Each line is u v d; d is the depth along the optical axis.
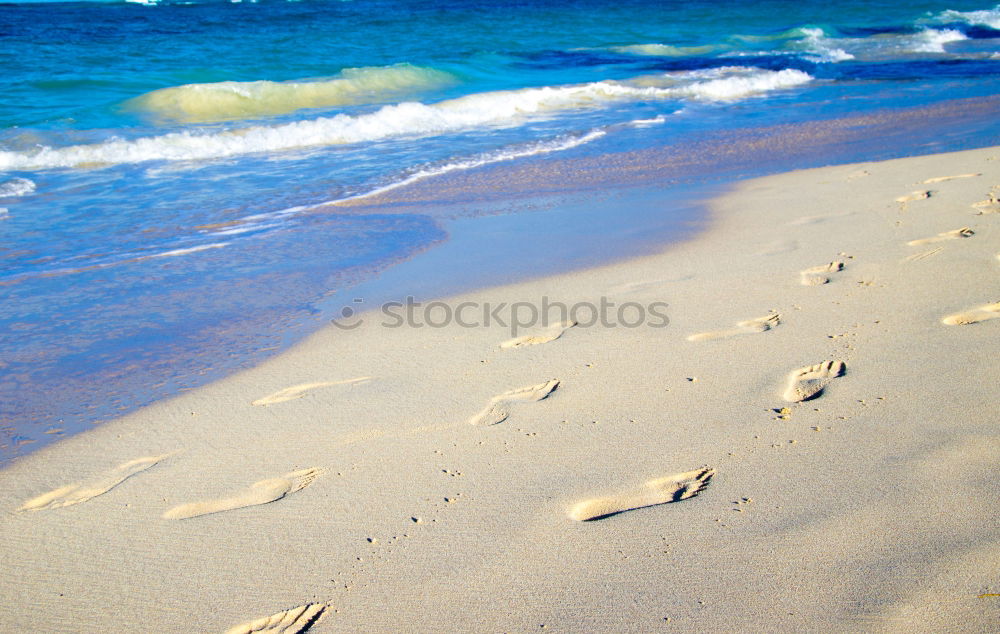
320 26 26.31
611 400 2.98
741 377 3.05
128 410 3.22
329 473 2.63
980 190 5.30
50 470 2.78
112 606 2.08
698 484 2.38
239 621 1.98
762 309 3.73
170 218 6.34
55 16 32.91
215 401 3.25
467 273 4.80
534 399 3.05
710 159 8.15
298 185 7.49
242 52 18.84
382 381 3.33
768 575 1.95
